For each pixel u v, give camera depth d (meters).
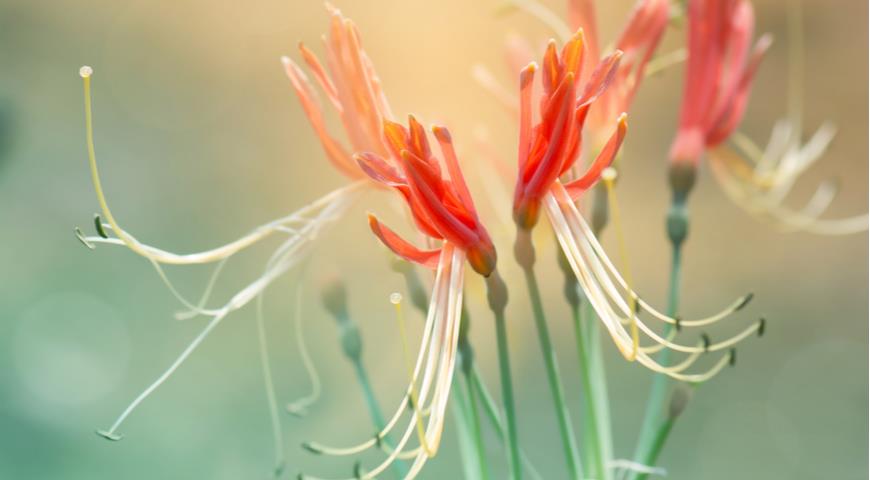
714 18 0.57
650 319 1.41
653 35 0.56
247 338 1.29
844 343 1.34
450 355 0.51
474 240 0.52
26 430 1.14
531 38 1.60
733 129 0.57
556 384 0.53
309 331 1.29
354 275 1.35
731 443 1.17
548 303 1.31
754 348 1.32
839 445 1.17
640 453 0.56
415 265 0.56
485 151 0.60
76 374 1.21
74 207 1.53
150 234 1.51
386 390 1.23
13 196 1.50
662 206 1.58
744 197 0.62
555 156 0.51
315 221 0.55
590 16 0.56
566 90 0.50
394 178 0.51
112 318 1.31
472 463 0.56
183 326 1.31
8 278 1.35
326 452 0.51
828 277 1.46
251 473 1.12
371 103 0.54
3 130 1.53
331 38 0.54
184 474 1.12
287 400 1.20
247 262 1.48
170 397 1.21
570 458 0.54
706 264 1.50
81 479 1.11
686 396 0.54
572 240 0.51
